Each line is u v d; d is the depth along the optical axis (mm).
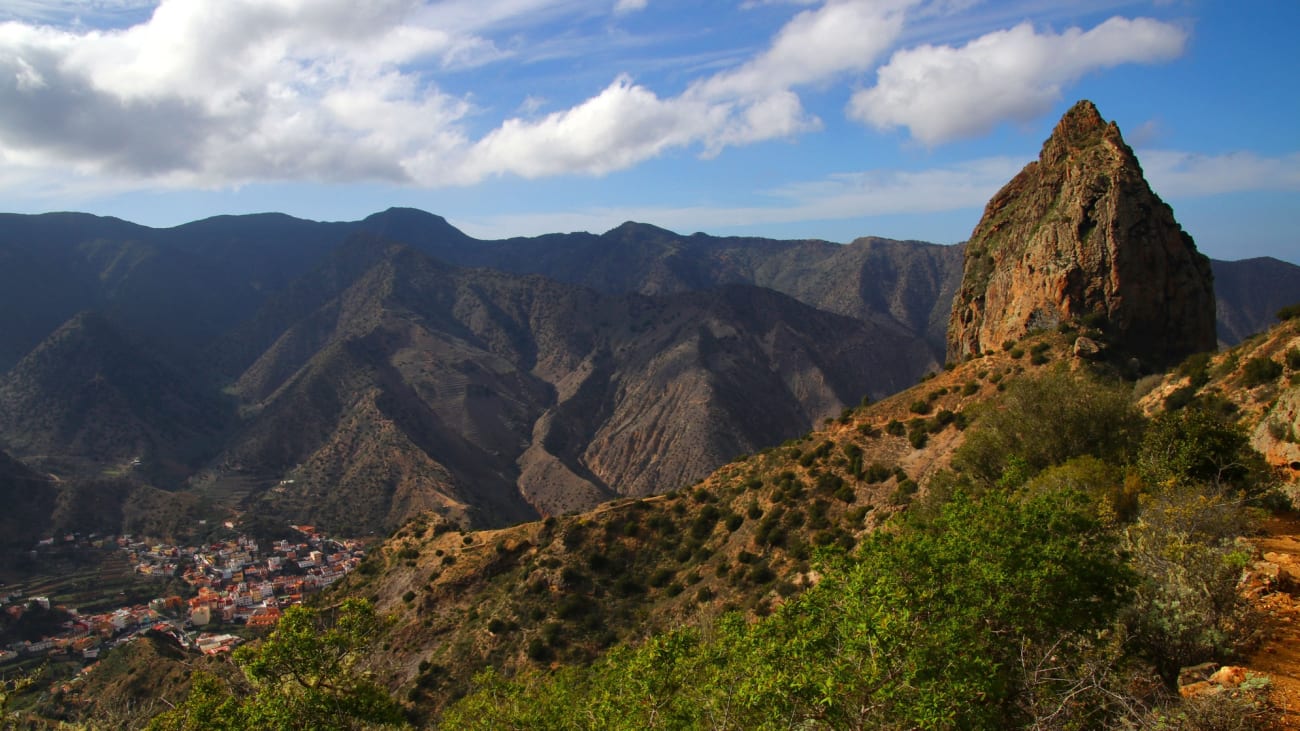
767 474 64125
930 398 63656
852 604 10742
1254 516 16641
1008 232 82250
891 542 12391
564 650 49781
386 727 16766
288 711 14648
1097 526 12398
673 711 12531
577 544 61562
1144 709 9031
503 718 16328
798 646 10656
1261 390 29391
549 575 57938
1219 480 19578
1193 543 12516
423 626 59000
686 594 52000
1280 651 10422
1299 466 19844
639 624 51344
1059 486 20766
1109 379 54062
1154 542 13500
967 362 68875
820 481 57125
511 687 17000
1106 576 11438
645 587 57219
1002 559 11211
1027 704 10180
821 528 51031
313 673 15492
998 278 77625
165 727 15188
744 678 11320
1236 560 11359
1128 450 28078
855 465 56562
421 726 45781
